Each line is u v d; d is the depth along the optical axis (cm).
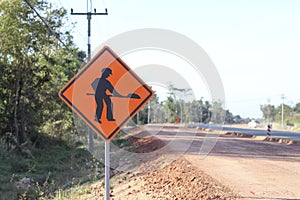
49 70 2889
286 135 4519
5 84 2736
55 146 3094
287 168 1656
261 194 1069
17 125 2780
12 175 1900
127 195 1173
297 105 10825
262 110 12862
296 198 1027
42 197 1370
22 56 2727
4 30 2600
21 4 2616
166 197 1030
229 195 1030
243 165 1745
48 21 2764
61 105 3045
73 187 1466
